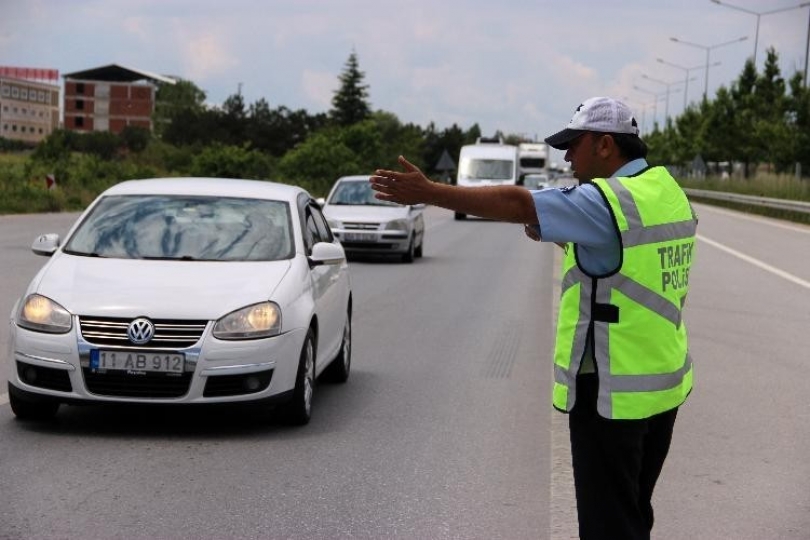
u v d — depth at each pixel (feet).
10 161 203.41
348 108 418.92
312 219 31.86
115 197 30.17
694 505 20.86
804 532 19.26
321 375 32.65
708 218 147.54
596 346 12.32
